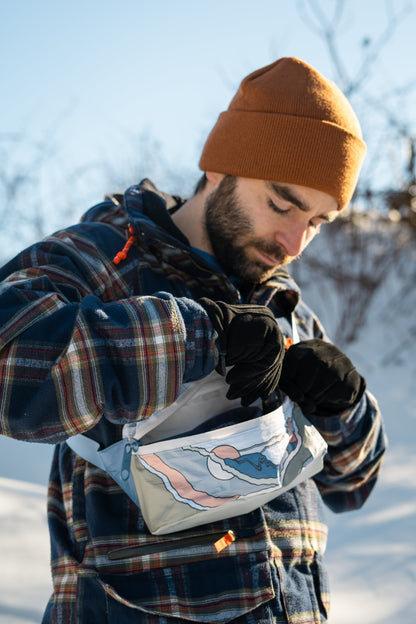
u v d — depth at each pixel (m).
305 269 6.07
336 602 2.16
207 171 1.43
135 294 1.28
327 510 2.90
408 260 6.18
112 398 1.05
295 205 1.33
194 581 1.14
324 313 5.79
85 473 1.25
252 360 1.09
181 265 1.33
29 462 3.08
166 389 1.06
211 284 1.35
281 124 1.33
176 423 1.20
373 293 5.63
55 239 1.27
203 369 1.10
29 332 1.04
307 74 1.39
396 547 2.49
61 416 1.02
